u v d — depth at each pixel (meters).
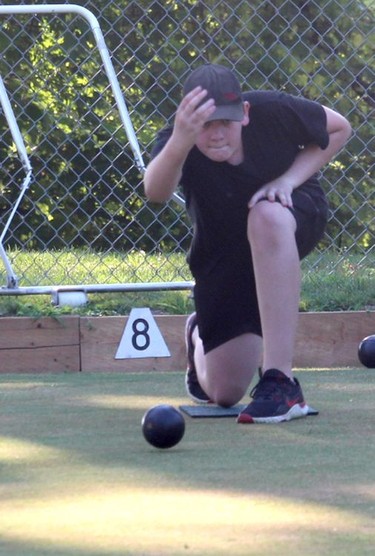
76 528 5.32
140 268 14.06
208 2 17.03
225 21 16.86
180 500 5.81
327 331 12.18
